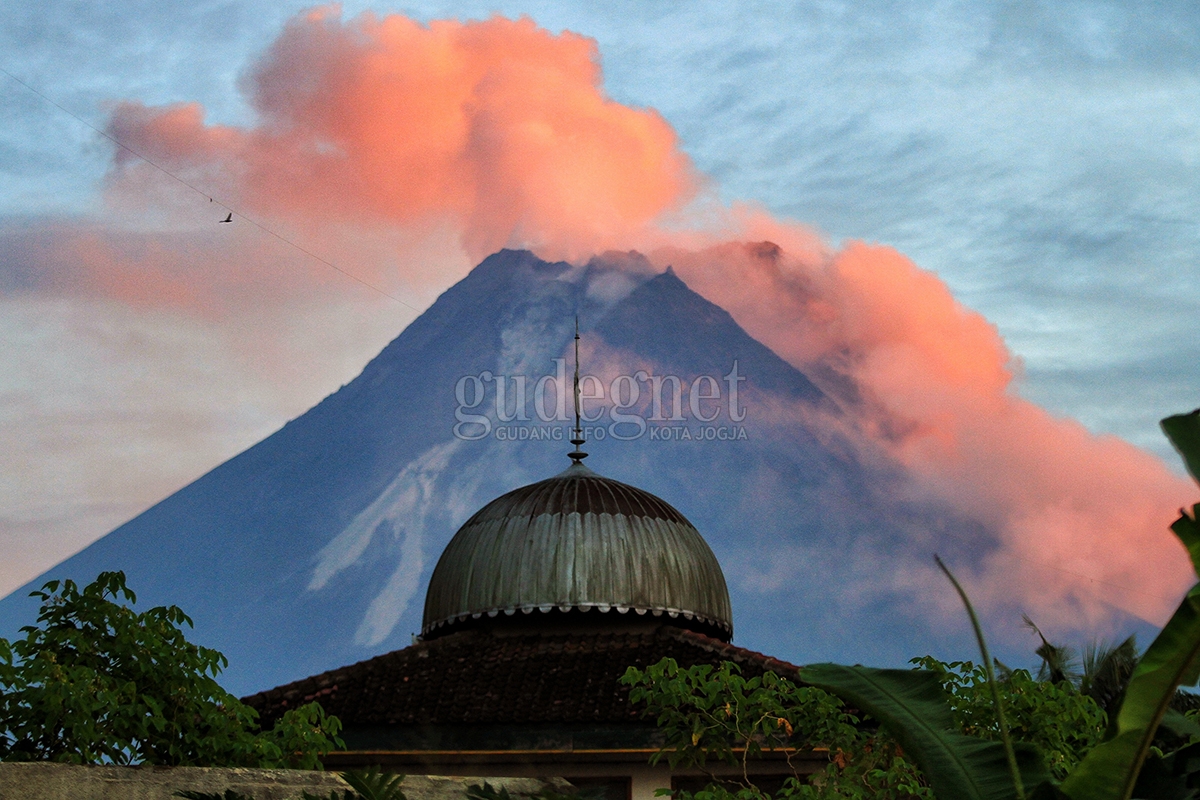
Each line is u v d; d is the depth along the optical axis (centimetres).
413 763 2239
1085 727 1259
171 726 1373
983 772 611
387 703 2452
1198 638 564
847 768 1223
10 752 1255
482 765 2247
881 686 662
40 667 1276
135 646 1410
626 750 2227
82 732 1255
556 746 2338
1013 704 1262
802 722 1268
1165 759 631
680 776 2219
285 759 1489
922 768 633
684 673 1312
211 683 1430
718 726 1292
